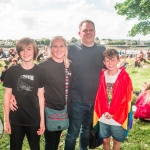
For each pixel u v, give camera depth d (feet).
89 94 12.71
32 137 10.74
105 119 12.46
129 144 16.39
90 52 12.65
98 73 12.84
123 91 12.01
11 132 10.57
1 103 26.21
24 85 10.22
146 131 18.58
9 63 67.92
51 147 11.80
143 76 49.73
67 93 11.73
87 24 12.42
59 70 11.46
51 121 11.24
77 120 12.87
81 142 13.99
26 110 10.36
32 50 10.12
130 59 91.25
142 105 20.92
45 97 11.46
